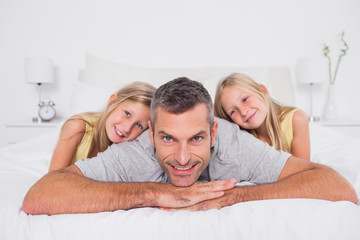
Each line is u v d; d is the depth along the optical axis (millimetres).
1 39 2678
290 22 2629
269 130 1506
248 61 2645
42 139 1726
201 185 931
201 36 2635
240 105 1492
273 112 1520
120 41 2641
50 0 2637
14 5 2650
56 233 744
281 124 1522
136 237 734
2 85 2717
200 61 2646
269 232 718
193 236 728
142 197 879
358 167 1150
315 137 1692
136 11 2625
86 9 2631
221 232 727
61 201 831
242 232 722
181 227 740
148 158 1080
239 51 2641
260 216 750
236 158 1090
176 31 2633
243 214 762
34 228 752
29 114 2732
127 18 2629
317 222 726
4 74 2705
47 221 769
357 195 972
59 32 2654
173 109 855
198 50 2641
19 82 2709
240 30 2631
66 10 2639
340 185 878
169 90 879
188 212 822
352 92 2693
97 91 1798
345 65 2672
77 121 1400
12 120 2740
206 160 925
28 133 2414
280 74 2434
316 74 2334
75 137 1387
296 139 1511
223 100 1522
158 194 893
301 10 2621
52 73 2486
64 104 2707
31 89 2713
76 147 1401
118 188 892
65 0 2631
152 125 934
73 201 835
